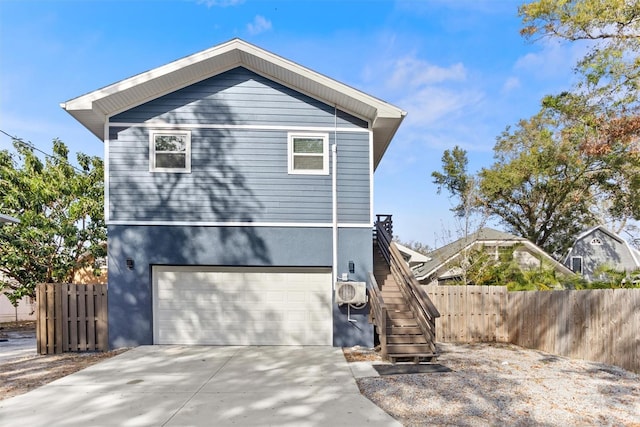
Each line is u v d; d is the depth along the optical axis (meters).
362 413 5.14
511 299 10.60
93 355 8.57
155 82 9.13
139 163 9.40
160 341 9.34
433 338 7.97
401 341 8.19
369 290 9.38
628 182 19.83
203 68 9.41
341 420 4.90
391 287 10.09
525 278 13.95
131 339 9.14
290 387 6.21
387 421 4.87
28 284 14.89
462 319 10.76
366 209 9.70
